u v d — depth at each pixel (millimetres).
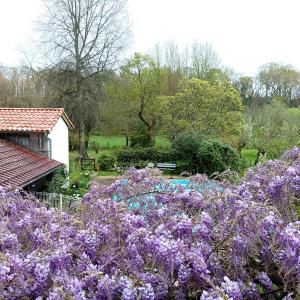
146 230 1825
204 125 23844
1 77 27812
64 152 15719
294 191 2367
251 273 1835
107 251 1839
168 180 3025
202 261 1620
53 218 2299
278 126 22812
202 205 2320
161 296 1571
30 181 9562
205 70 30859
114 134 29031
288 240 1656
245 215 1874
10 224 2217
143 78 28078
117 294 1542
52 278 1504
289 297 1583
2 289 1441
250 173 2953
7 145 12633
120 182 2945
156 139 29281
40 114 14258
